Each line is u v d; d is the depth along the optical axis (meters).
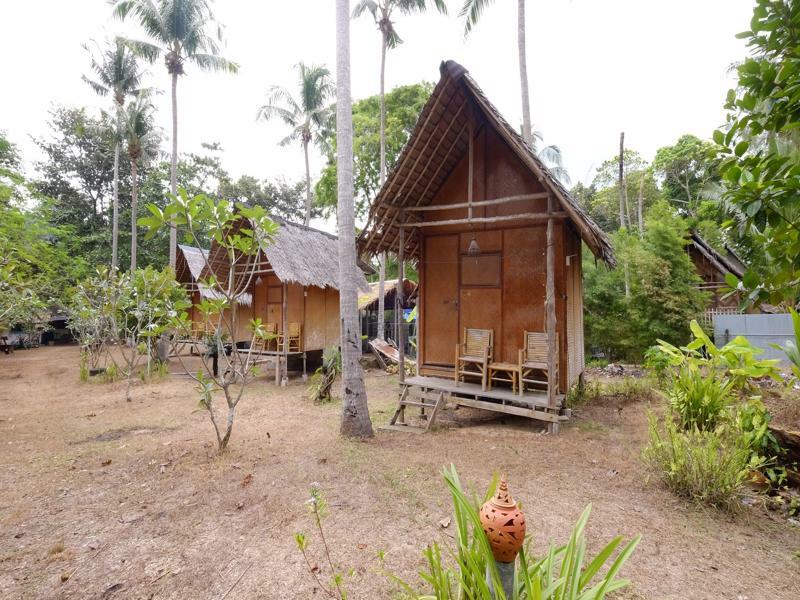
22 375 12.84
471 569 1.81
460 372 7.57
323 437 6.10
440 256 8.38
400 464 4.89
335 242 15.50
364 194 20.75
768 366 5.37
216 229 5.11
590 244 6.55
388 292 19.30
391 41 16.91
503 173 7.75
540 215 6.36
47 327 22.42
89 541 3.29
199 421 7.25
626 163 33.09
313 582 2.73
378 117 20.31
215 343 11.15
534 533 3.32
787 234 2.74
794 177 2.50
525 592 1.86
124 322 11.69
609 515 3.66
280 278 10.98
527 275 7.51
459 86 6.55
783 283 2.90
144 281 10.10
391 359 14.45
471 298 8.02
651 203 30.70
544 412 6.30
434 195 8.36
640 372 12.27
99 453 5.43
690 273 13.59
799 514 3.69
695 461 3.98
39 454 5.41
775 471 4.32
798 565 2.97
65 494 4.17
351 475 4.54
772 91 2.70
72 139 26.72
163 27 15.98
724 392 5.25
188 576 2.83
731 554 3.09
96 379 11.66
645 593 2.62
